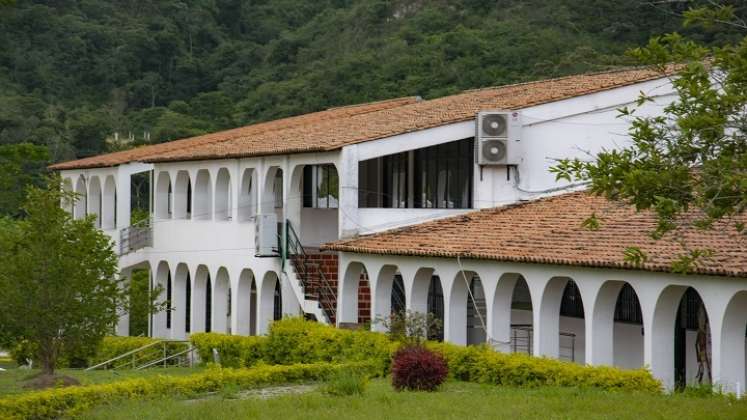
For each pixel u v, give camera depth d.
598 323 24.22
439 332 31.53
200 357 36.62
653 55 17.44
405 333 28.33
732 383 21.36
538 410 19.75
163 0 91.94
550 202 31.75
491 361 25.08
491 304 27.14
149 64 86.88
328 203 39.50
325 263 35.75
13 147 29.25
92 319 31.08
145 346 38.16
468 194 34.38
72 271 30.33
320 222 39.75
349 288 32.56
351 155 33.00
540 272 25.61
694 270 21.38
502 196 33.34
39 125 74.38
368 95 67.38
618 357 28.25
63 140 73.56
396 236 31.53
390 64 68.75
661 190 17.58
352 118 41.16
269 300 37.31
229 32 92.06
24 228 30.69
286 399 23.09
